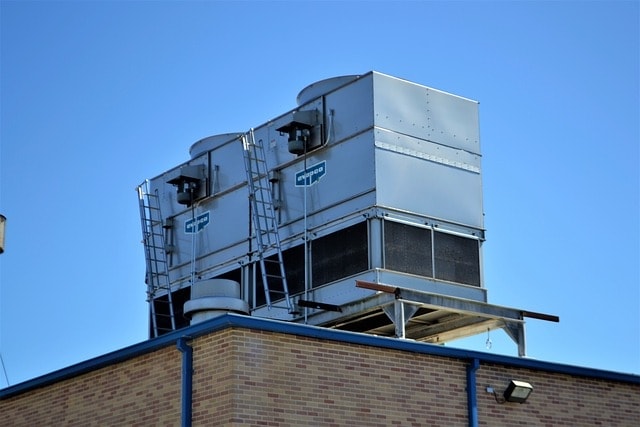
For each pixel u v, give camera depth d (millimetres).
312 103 29891
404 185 28281
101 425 23547
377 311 27391
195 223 33156
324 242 28766
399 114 28750
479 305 27750
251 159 31266
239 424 20312
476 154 29984
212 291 24781
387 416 22344
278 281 29906
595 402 25859
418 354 23297
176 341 21781
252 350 20922
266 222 30375
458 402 23578
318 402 21453
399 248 27750
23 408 26156
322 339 21922
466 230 29172
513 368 24688
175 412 21547
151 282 33938
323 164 29297
